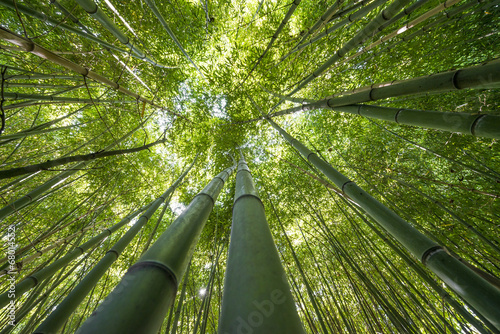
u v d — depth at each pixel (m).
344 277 4.21
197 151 5.63
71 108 4.72
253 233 0.91
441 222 3.55
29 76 2.20
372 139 4.59
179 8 4.27
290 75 4.63
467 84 1.18
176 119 5.36
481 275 0.91
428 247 1.14
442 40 3.46
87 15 3.54
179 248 0.87
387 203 4.19
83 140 4.62
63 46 3.38
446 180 3.91
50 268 2.02
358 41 2.44
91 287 1.82
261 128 5.60
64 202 4.35
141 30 4.01
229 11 4.75
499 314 0.83
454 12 2.52
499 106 2.80
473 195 3.34
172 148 5.79
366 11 2.33
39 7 2.87
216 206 5.39
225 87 5.10
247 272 0.71
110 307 0.60
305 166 5.14
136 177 5.08
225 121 5.58
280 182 5.32
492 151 3.24
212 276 2.76
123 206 4.88
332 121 5.00
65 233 3.95
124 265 4.36
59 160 1.17
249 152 5.73
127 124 4.94
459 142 3.50
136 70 4.48
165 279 0.73
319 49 4.38
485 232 3.31
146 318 0.60
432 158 3.96
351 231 4.58
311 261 4.74
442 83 1.30
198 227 1.06
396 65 3.76
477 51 3.26
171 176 5.78
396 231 1.31
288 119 5.87
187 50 4.83
